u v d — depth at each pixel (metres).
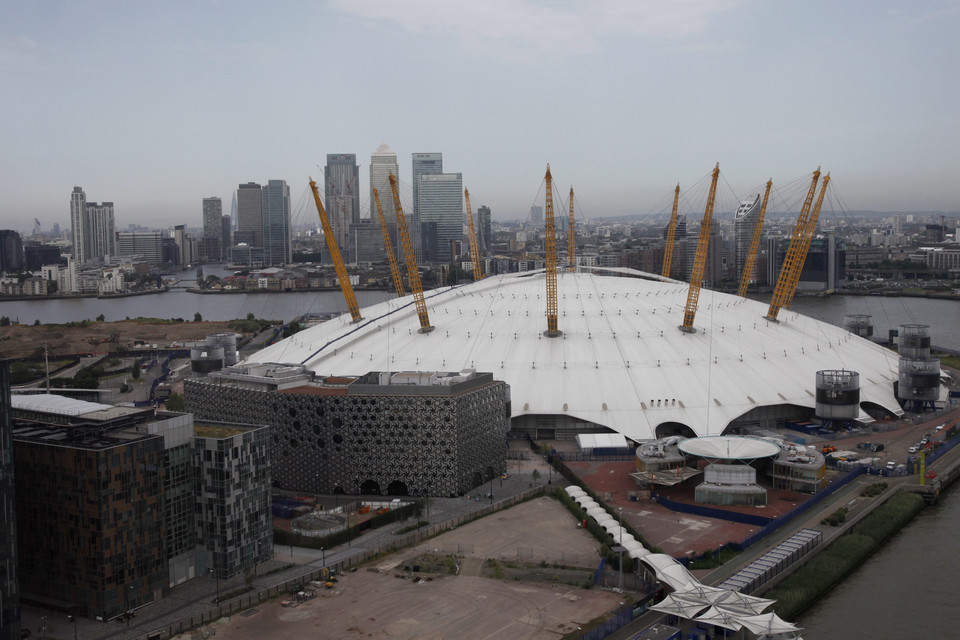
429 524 187.25
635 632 137.38
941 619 146.25
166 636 137.75
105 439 151.75
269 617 144.12
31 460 149.12
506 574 160.88
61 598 148.12
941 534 187.38
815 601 154.00
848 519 189.75
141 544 149.62
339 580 159.62
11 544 131.50
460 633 136.75
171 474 157.38
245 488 163.75
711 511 194.12
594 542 177.12
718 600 136.38
